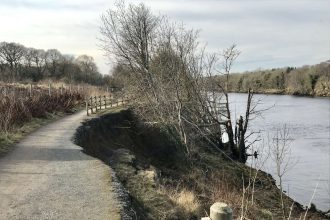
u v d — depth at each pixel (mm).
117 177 12852
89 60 103688
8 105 21406
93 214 8961
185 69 29125
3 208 9234
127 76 34750
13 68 91188
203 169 22859
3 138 16969
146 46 32531
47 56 97938
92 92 44594
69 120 24234
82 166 13242
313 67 131250
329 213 19000
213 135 29797
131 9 33219
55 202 9695
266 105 78250
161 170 19938
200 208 13180
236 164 25859
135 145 26297
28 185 11055
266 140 36688
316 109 71250
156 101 28188
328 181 24406
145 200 12242
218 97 32312
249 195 18359
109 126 25688
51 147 16250
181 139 26641
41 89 38156
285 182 24188
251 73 137250
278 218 16047
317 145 35875
